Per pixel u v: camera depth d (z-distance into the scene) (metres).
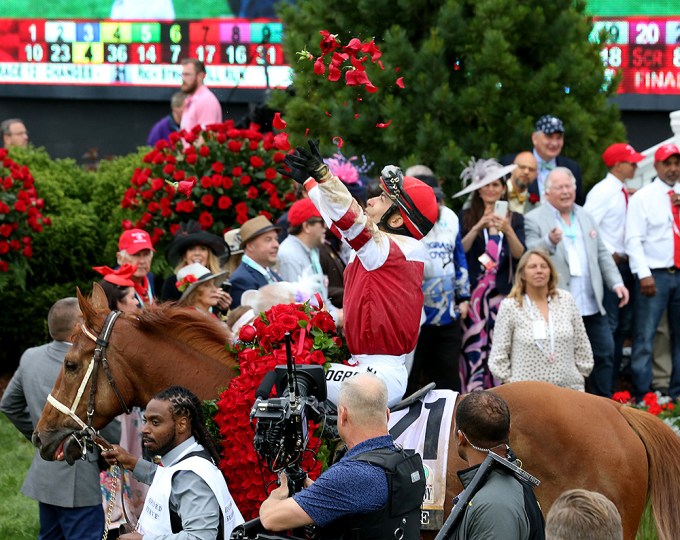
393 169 6.67
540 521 5.58
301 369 6.09
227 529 5.87
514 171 11.75
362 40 13.23
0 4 17.45
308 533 5.50
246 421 6.44
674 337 12.48
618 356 12.61
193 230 10.80
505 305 9.84
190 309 7.06
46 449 6.82
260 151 11.97
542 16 13.27
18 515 9.74
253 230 9.98
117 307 8.40
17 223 12.99
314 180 6.64
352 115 12.96
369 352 6.62
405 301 6.54
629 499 6.75
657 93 16.11
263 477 6.41
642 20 16.03
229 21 16.91
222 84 16.98
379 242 6.44
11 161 13.18
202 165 11.77
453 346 10.65
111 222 14.21
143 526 5.85
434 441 6.63
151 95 17.28
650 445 6.91
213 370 6.82
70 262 13.99
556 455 6.71
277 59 16.83
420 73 12.83
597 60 13.97
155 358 6.83
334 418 6.56
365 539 5.33
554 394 6.89
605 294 11.95
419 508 5.56
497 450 5.79
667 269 12.27
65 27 17.36
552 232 11.14
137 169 11.86
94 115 17.86
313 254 10.43
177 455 5.96
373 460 5.37
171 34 17.09
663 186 12.30
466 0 13.30
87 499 7.90
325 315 6.88
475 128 13.20
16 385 8.29
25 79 17.53
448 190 12.62
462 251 10.78
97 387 6.82
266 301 8.02
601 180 13.70
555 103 13.32
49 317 8.22
